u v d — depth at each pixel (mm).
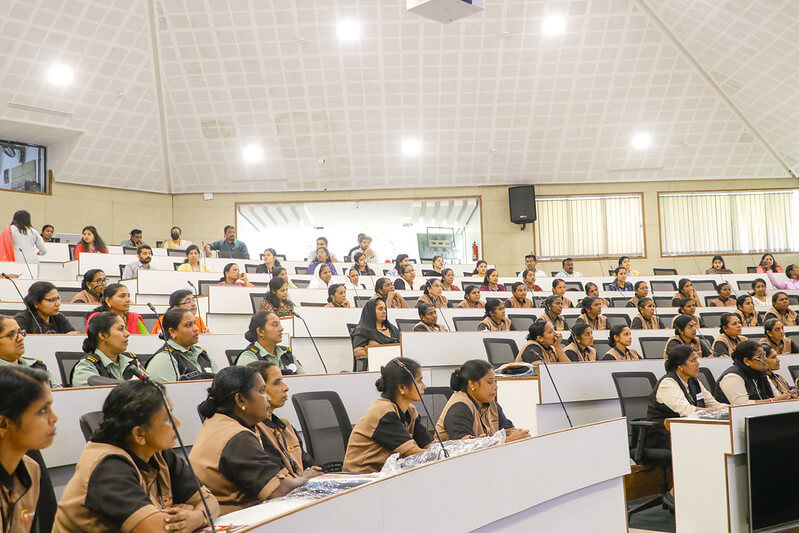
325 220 18375
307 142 15938
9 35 12438
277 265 11883
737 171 17203
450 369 6961
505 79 15062
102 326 4188
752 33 13242
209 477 3008
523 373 5883
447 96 15297
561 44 14516
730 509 4547
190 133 15594
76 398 3598
